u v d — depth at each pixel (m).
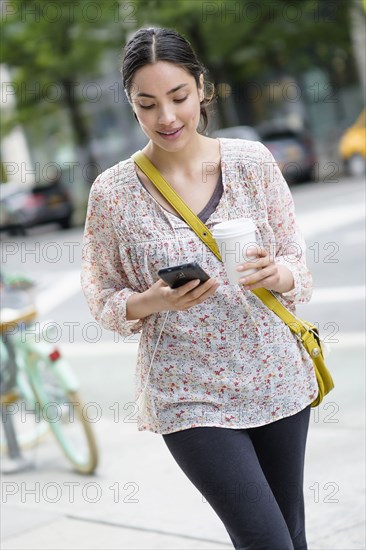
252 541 5.98
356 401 13.57
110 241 6.55
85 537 10.11
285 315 6.30
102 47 51.62
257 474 6.09
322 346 6.57
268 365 6.27
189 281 5.89
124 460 12.71
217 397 6.27
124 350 19.55
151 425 6.49
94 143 60.16
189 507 10.60
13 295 12.78
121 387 16.70
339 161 52.28
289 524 6.56
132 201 6.38
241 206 6.34
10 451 13.09
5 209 51.72
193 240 6.26
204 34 52.69
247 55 55.53
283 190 6.48
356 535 9.19
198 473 6.17
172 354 6.30
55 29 51.59
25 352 12.74
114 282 6.73
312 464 11.30
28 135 64.25
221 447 6.14
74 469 12.65
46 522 10.70
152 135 6.18
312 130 62.53
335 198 39.03
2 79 60.44
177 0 48.44
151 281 6.40
